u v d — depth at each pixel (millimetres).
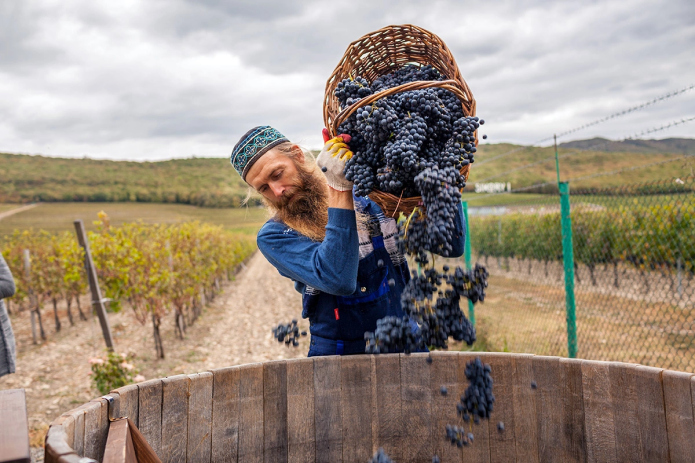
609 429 1594
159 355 6277
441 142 1604
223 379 1629
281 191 1715
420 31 1691
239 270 20016
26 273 7539
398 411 1783
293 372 1727
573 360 1659
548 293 9773
